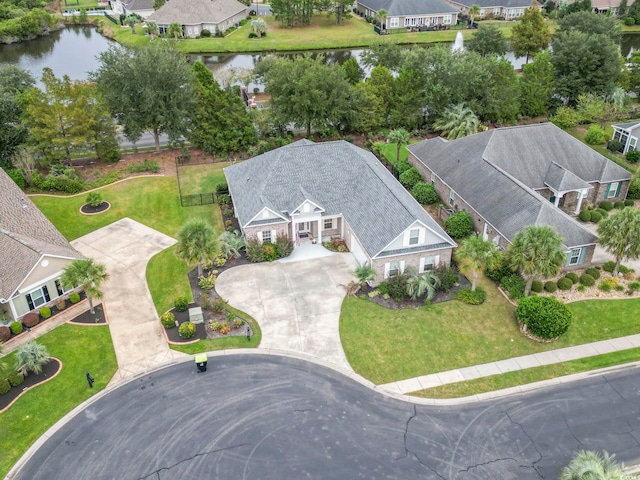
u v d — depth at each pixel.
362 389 32.31
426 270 41.72
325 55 108.12
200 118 61.06
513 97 66.88
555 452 28.53
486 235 45.34
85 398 31.72
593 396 31.88
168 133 58.66
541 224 40.47
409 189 54.72
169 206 52.09
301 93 61.47
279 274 42.03
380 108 65.00
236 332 36.50
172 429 29.73
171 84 57.69
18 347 35.41
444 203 52.22
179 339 35.97
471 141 52.53
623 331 36.56
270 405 31.16
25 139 56.19
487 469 27.66
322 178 46.09
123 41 115.00
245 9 131.25
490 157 49.69
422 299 39.44
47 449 28.73
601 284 40.31
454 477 27.27
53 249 39.84
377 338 35.97
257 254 43.12
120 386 32.53
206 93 59.62
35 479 27.23
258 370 33.56
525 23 89.25
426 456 28.31
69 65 100.12
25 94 57.41
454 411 30.97
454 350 35.09
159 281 41.69
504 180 45.84
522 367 33.88
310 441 29.05
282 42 111.94
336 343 35.56
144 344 35.69
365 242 41.12
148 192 54.56
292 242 44.41
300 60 63.66
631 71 77.25
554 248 35.91
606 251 40.47
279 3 120.31
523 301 35.75
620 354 34.75
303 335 36.22
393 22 118.75
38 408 31.06
